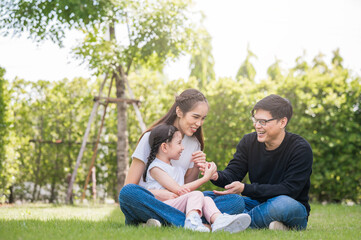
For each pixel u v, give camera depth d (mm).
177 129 3262
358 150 8953
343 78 9172
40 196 9102
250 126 8961
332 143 8742
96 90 9461
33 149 9000
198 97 3346
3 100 8219
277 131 3281
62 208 6855
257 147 3514
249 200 3492
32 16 7727
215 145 9148
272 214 3121
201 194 2936
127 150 8664
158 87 9773
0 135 8148
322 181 8906
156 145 3195
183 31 8469
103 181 9258
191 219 2783
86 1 7309
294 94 9102
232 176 3529
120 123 8625
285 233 2791
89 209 6629
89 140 9289
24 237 2293
